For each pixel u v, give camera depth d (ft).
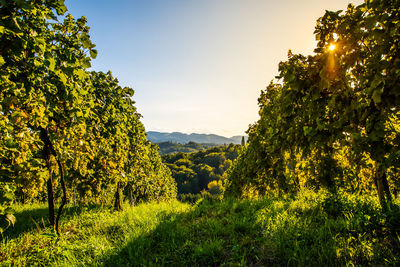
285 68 8.48
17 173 9.78
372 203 13.76
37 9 7.68
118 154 23.17
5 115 8.82
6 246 12.25
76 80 11.69
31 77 9.67
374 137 6.96
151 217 17.89
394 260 7.70
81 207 25.05
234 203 20.04
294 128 9.47
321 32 7.63
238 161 37.42
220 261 9.86
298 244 9.77
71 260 10.54
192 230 13.92
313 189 21.66
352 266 7.88
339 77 6.86
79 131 13.98
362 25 6.54
